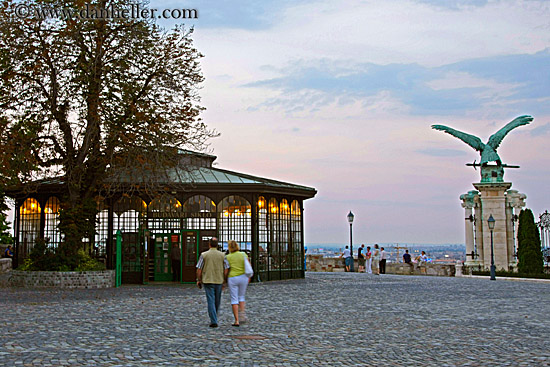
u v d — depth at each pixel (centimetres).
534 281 3434
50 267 2711
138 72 2850
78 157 2728
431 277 3806
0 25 2591
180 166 2958
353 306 1873
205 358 996
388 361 995
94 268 2747
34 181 2834
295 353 1054
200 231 3077
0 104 2664
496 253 4150
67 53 2706
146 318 1520
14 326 1350
